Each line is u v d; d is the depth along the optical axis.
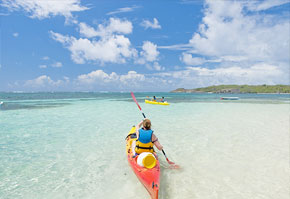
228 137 7.49
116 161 5.18
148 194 3.59
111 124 10.27
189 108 19.39
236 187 3.80
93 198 3.44
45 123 10.52
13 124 10.19
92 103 26.02
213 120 11.48
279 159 5.21
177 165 4.87
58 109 17.86
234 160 5.17
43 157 5.43
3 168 4.68
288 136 7.65
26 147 6.29
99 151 5.95
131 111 16.41
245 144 6.58
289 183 3.94
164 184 3.92
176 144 6.60
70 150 6.02
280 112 15.92
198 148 6.17
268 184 3.91
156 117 12.78
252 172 4.46
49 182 4.02
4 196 3.47
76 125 9.95
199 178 4.19
